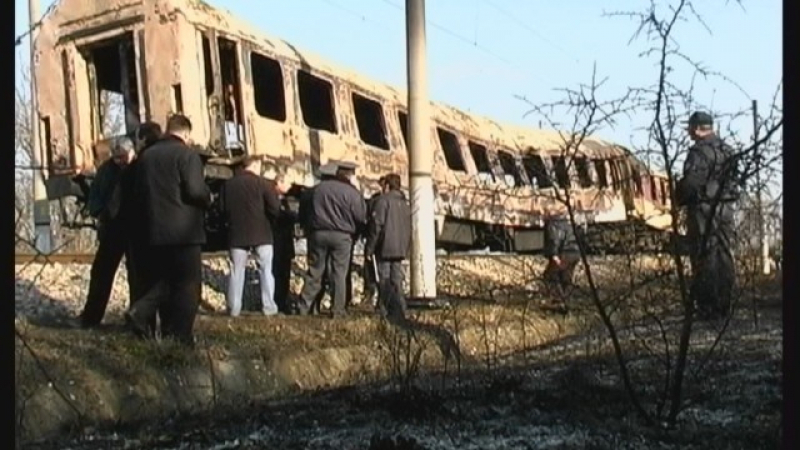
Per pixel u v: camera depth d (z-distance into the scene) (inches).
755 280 262.1
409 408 205.9
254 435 191.2
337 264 415.8
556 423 188.4
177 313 294.2
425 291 465.1
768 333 288.7
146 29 505.0
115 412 242.1
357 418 204.7
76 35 531.2
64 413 228.1
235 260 397.7
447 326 356.8
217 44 516.7
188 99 494.3
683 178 180.7
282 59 570.3
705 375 230.4
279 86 573.6
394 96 717.9
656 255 216.8
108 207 325.1
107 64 544.4
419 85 480.7
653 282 232.4
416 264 470.3
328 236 413.1
